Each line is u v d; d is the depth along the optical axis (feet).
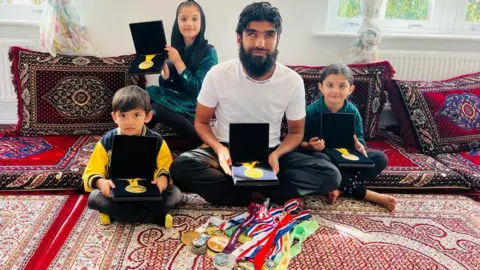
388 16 9.46
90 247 4.70
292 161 5.73
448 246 5.02
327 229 5.30
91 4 8.21
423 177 6.47
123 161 5.26
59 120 7.62
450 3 9.40
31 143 7.16
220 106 6.07
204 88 5.95
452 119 7.72
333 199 5.95
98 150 5.36
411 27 9.47
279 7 8.58
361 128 6.63
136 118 5.27
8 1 8.50
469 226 5.51
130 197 4.87
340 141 6.31
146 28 6.70
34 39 8.41
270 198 5.74
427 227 5.44
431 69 9.21
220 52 8.75
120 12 8.32
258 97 5.85
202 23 7.31
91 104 7.73
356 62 8.71
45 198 5.81
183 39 7.43
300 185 5.54
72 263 4.39
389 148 7.75
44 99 7.58
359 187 6.00
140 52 6.95
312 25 8.76
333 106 6.53
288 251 4.63
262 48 5.46
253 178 5.10
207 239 4.87
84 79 7.72
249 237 4.93
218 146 5.74
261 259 4.46
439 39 9.19
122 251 4.66
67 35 8.05
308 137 6.51
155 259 4.53
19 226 5.05
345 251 4.83
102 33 8.40
